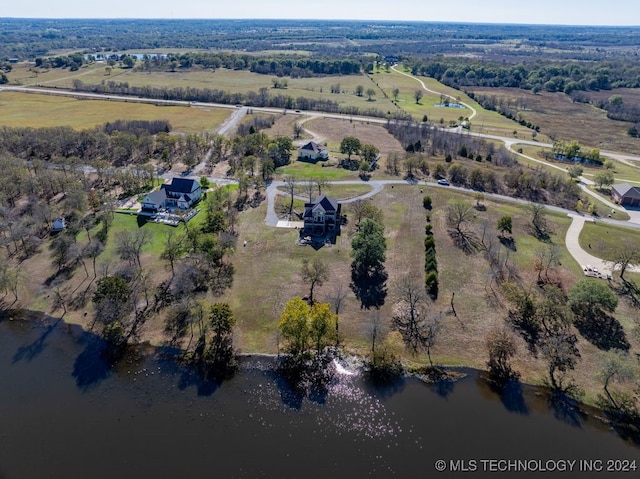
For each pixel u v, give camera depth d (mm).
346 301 75125
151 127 168750
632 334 68188
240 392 57906
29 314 70750
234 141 151000
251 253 87812
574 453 51094
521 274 83188
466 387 59656
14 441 50938
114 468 48000
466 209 101438
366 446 51250
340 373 61562
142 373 60312
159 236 93188
